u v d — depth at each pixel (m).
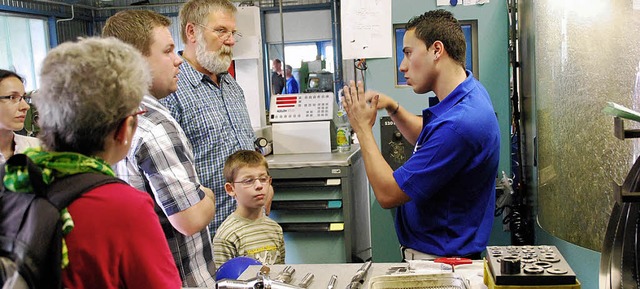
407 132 2.18
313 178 2.84
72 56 0.86
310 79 5.89
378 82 2.77
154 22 1.53
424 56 1.73
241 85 3.35
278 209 2.87
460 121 1.61
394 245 2.90
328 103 3.18
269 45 7.89
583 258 1.98
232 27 2.35
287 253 2.95
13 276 0.78
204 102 2.31
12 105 2.55
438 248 1.74
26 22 6.80
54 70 0.86
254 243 2.23
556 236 2.14
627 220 0.96
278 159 2.97
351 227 2.90
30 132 3.02
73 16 7.30
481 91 1.74
